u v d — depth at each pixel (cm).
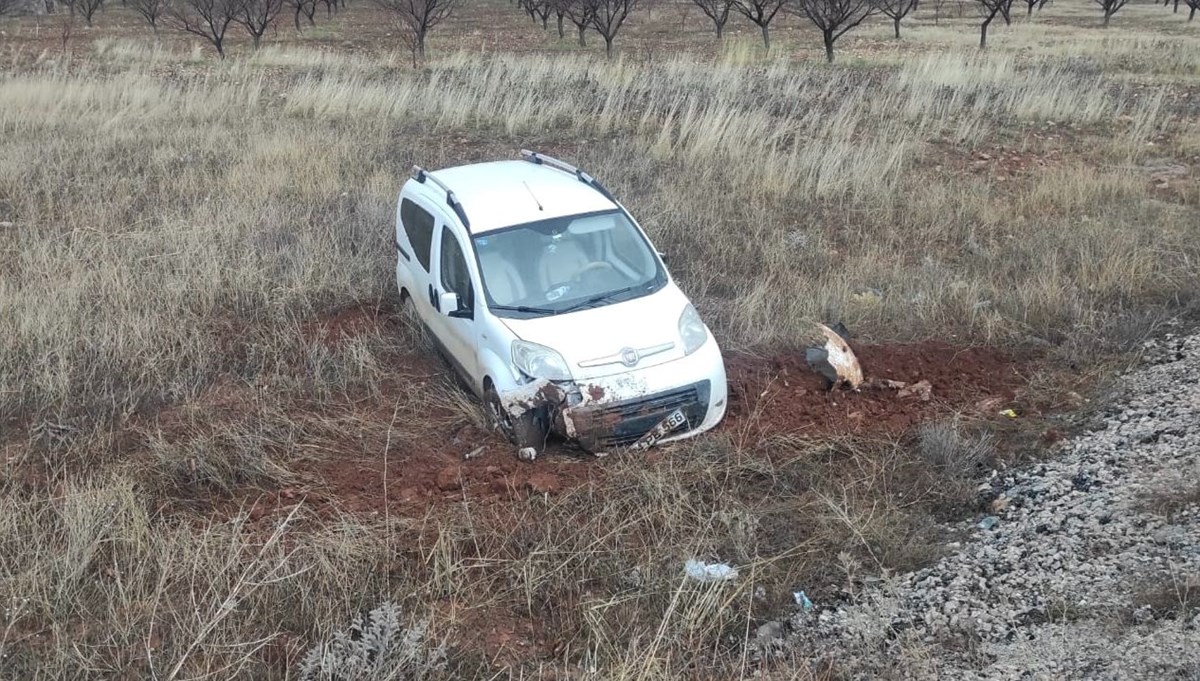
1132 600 429
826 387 707
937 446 596
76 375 732
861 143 1389
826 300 833
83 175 1323
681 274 932
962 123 1522
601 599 479
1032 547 490
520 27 3838
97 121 1666
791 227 1086
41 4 4425
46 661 432
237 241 1017
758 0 2747
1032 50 2631
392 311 880
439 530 524
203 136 1530
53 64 2356
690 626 446
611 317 638
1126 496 516
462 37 3388
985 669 407
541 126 1620
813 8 2389
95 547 500
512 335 624
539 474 591
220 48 2795
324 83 1853
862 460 603
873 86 1864
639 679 407
